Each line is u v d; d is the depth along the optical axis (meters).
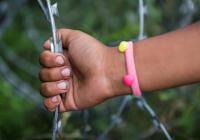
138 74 0.46
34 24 0.98
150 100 0.70
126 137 0.71
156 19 0.78
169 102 0.70
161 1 0.77
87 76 0.48
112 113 0.69
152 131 0.70
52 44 0.46
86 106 0.48
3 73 0.86
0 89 0.80
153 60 0.46
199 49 0.45
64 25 0.88
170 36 0.46
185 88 0.72
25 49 1.00
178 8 0.76
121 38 0.73
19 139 0.79
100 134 0.66
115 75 0.47
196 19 0.73
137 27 0.79
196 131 0.72
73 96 0.48
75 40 0.49
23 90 0.83
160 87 0.46
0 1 0.90
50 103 0.47
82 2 0.95
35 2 1.00
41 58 0.47
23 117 0.81
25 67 0.96
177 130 0.69
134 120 0.71
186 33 0.46
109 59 0.47
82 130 0.64
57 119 0.47
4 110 0.81
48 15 0.46
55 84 0.47
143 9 0.55
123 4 0.93
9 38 1.02
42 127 0.78
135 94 0.46
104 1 0.94
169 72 0.45
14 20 1.02
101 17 0.92
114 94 0.47
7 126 0.80
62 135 0.62
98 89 0.47
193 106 0.71
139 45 0.47
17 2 0.90
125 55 0.46
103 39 0.73
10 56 0.97
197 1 0.70
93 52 0.48
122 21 0.92
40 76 0.48
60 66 0.47
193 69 0.45
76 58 0.48
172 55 0.45
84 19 0.92
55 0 0.50
